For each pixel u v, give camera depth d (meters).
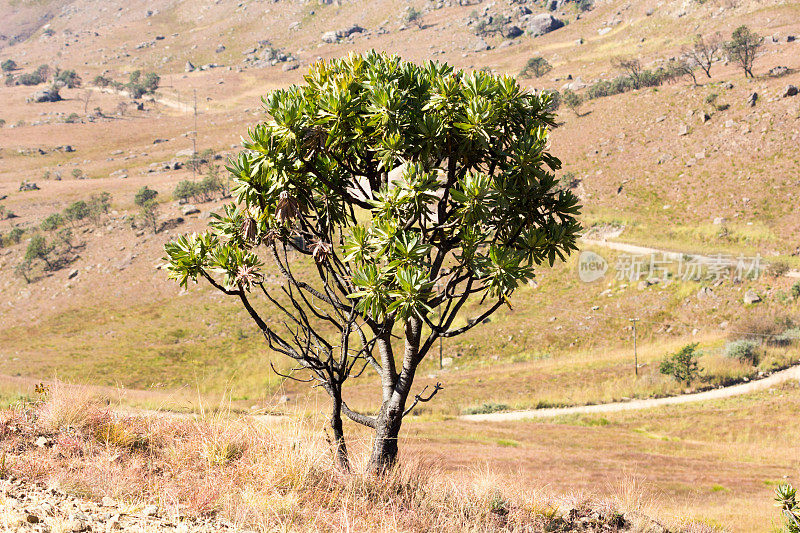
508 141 7.08
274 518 5.64
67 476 5.81
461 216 6.72
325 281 7.25
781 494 7.60
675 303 58.59
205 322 62.91
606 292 62.38
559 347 56.16
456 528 6.52
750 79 87.44
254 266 6.87
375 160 7.32
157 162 123.00
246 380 48.72
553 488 19.23
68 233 82.25
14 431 7.06
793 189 67.81
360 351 7.34
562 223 7.23
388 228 6.29
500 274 6.54
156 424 7.95
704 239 65.25
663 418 41.50
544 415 43.12
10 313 69.50
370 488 6.86
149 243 81.12
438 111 6.81
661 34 140.38
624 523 8.68
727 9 134.00
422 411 43.41
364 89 6.82
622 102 95.50
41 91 174.38
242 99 177.50
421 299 6.31
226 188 95.75
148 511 5.29
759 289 57.44
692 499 20.89
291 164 6.46
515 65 155.00
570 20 179.25
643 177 78.19
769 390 44.62
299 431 7.66
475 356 56.38
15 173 118.19
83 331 63.78
